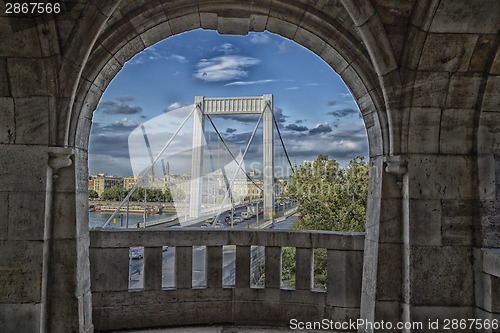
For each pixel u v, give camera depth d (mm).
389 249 3080
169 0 3152
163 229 3557
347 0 2820
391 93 3008
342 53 3279
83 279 3078
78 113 3059
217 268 3629
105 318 3432
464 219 2998
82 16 2775
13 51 2793
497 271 2666
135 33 3205
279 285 3604
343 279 3508
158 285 3537
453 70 2938
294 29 3416
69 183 3006
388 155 3113
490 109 2994
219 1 3209
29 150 2895
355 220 18719
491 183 2973
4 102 2887
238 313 3600
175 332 3428
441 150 3037
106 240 3473
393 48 2955
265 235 3611
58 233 2967
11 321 2826
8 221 2867
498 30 2758
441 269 2959
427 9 2736
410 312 2932
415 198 3000
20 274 2848
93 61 3090
